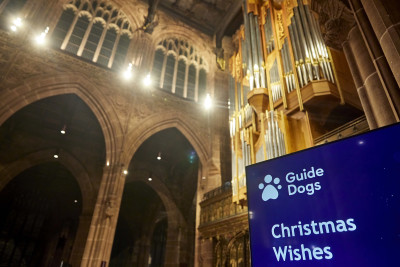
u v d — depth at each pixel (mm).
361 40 4336
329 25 4797
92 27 15695
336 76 8602
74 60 13398
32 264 20266
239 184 9930
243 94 12297
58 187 21609
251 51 12234
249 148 9984
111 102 13578
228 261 11453
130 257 22062
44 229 21422
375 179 2707
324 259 2680
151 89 15375
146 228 22797
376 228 2512
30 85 11641
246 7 14250
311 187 3131
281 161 3562
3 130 16234
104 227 11094
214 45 19500
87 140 18875
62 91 12641
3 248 19734
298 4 10883
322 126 8680
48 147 17469
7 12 12648
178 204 19578
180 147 19500
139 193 23547
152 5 17016
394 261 2303
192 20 19844
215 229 12328
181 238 18250
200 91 18109
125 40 16641
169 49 18453
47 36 13453
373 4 3727
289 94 9234
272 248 3096
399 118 3260
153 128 14484
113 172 12289
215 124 16266
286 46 10500
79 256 16047
